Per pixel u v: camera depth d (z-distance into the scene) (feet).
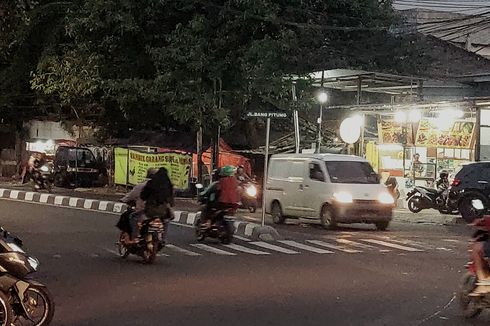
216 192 55.88
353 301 34.63
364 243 57.93
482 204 76.54
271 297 35.27
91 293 35.53
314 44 99.45
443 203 84.28
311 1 100.32
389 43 108.78
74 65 100.27
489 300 30.71
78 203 85.15
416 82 93.86
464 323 30.53
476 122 83.05
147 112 101.04
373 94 109.29
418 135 90.99
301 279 40.63
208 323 29.32
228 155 98.73
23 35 107.34
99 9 92.94
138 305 32.71
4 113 130.62
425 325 29.94
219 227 55.72
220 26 91.66
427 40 121.39
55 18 109.91
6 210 77.61
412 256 50.93
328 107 94.17
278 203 74.13
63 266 43.96
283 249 53.42
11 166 139.54
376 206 67.10
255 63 87.81
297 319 30.45
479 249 31.35
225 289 37.17
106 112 115.96
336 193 67.00
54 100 122.83
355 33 106.11
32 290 27.27
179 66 90.22
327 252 52.16
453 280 41.11
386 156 94.84
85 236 58.39
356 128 90.63
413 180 91.76
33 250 50.31
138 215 45.73
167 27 95.50
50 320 27.48
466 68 118.83
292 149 102.68
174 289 36.94
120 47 96.63
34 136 135.33
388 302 34.58
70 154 114.32
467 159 87.56
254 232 60.59
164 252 50.96
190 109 89.15
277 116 61.05
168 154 100.99
